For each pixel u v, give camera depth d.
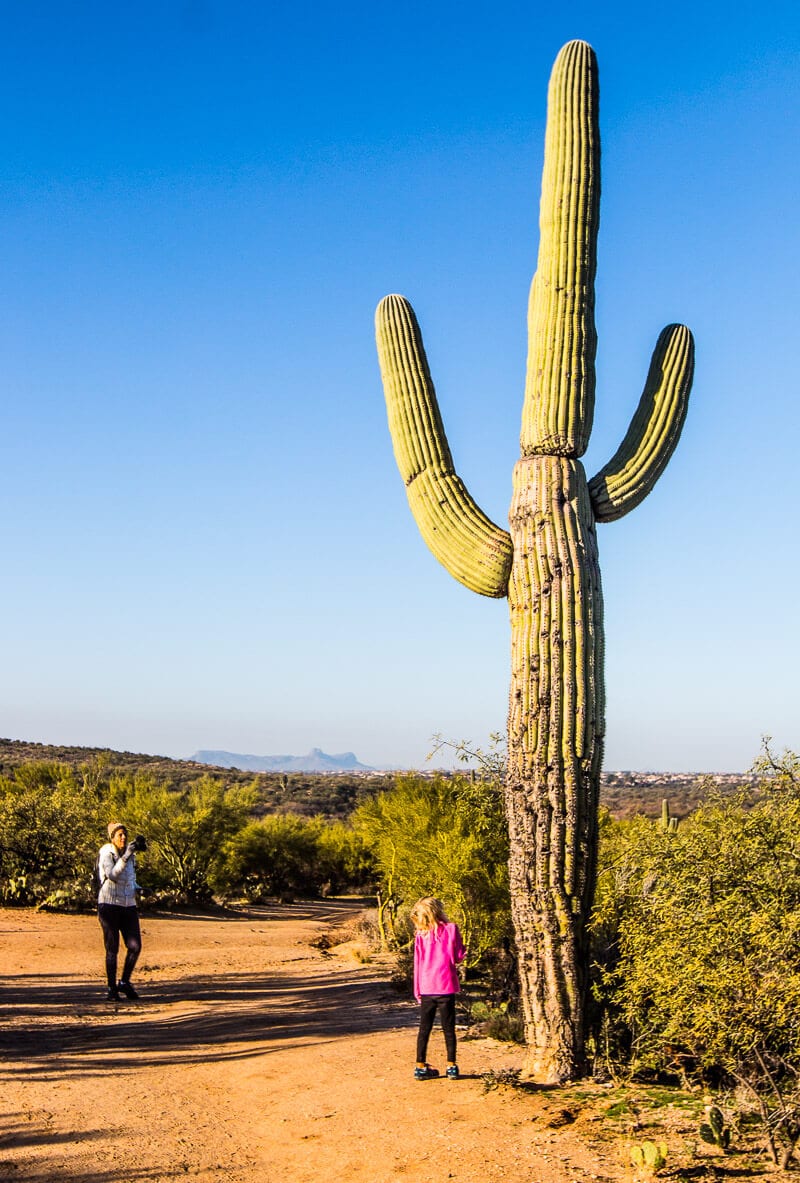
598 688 7.73
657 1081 7.47
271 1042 9.57
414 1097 7.22
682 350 8.77
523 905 7.64
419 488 8.81
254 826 33.69
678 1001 6.36
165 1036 9.98
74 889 21.03
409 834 14.34
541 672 7.67
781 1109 5.79
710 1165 5.54
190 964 15.88
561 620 7.72
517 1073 7.59
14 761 53.88
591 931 7.88
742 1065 6.28
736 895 6.46
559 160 8.46
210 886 25.89
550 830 7.54
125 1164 5.95
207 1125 6.84
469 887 12.80
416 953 7.92
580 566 7.83
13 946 16.09
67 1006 11.48
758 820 6.92
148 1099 7.46
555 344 8.22
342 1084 7.71
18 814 22.39
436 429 8.92
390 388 9.12
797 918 6.09
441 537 8.60
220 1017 10.97
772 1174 5.39
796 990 5.85
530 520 7.99
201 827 26.20
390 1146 6.17
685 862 7.00
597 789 7.72
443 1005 7.76
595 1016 7.63
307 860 34.56
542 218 8.57
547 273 8.38
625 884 7.95
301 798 58.31
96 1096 7.50
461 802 14.01
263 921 24.12
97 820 23.31
